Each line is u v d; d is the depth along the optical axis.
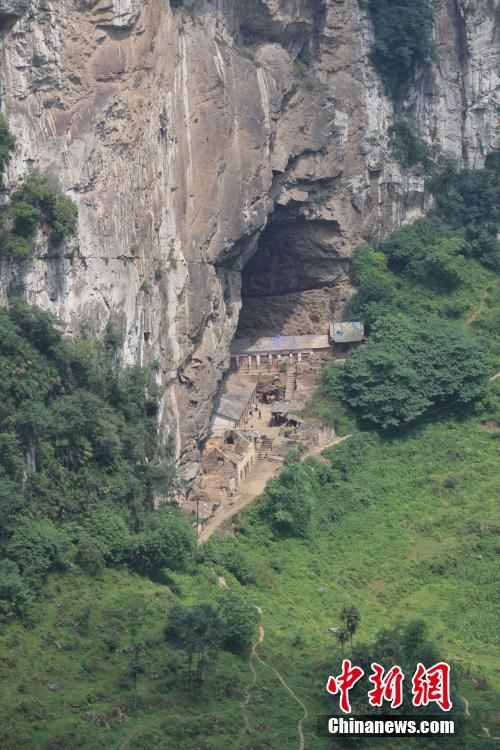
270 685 167.25
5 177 179.88
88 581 174.62
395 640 175.00
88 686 158.12
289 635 180.88
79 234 189.00
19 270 180.12
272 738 156.50
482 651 189.12
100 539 179.38
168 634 168.38
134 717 155.38
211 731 155.50
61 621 165.88
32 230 181.00
